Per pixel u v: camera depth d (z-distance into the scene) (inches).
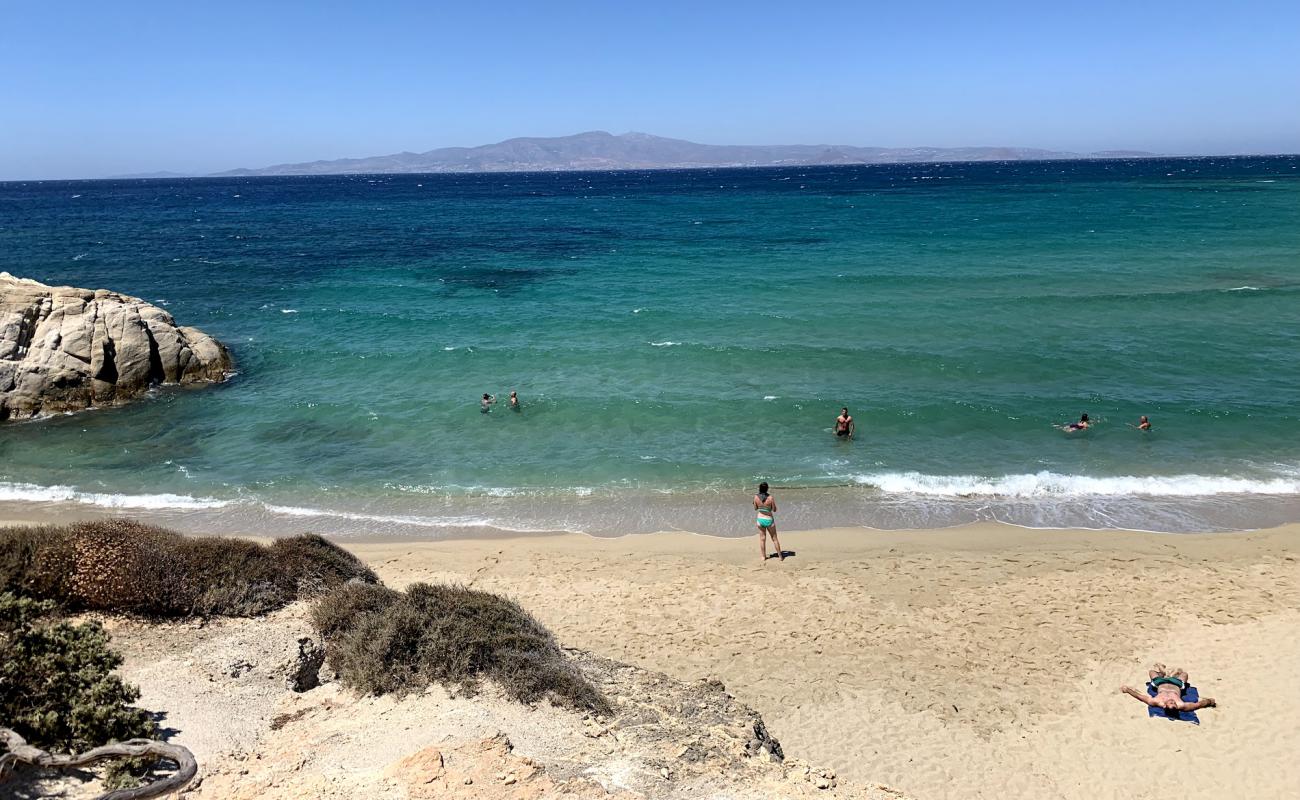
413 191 7608.3
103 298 1096.8
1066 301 1411.2
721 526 701.3
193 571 425.7
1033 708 453.7
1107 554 634.2
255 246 2561.5
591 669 419.8
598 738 333.1
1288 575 593.9
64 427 947.3
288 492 775.1
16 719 271.1
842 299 1507.1
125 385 1039.6
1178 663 490.6
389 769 280.4
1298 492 733.3
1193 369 1055.0
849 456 832.3
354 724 327.6
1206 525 681.6
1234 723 434.9
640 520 716.0
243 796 265.6
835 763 411.5
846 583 597.3
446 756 291.4
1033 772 405.4
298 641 381.7
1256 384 992.2
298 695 354.6
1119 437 855.1
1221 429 865.5
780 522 708.7
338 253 2368.4
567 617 553.0
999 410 924.0
